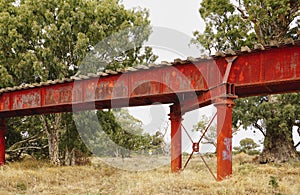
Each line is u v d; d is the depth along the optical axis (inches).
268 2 1019.9
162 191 510.6
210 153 1211.2
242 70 550.3
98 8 1030.4
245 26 1088.2
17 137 1101.1
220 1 1085.1
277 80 524.7
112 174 824.9
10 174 669.3
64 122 1035.3
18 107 786.8
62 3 1019.3
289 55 520.7
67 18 996.6
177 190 512.1
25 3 1021.2
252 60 544.7
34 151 1115.9
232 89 553.9
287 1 1023.6
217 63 570.6
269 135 1055.0
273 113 1006.4
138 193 513.0
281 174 713.0
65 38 995.9
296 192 493.7
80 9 1020.5
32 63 978.1
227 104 549.6
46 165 946.7
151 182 564.7
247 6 1074.1
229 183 511.5
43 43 1018.1
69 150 1018.7
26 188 618.8
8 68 1021.8
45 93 755.4
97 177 786.8
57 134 1011.9
